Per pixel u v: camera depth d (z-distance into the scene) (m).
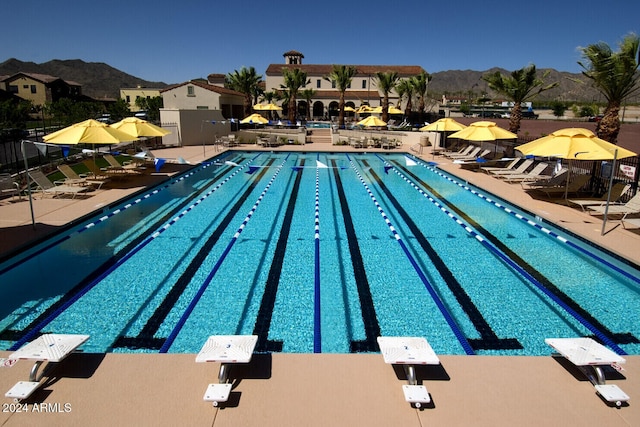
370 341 4.82
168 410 3.05
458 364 3.66
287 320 5.27
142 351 4.56
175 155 18.86
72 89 57.62
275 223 9.41
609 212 8.30
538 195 11.15
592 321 5.29
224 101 33.84
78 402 3.12
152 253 7.46
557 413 3.07
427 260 7.29
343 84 33.22
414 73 54.56
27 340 4.73
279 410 3.07
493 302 5.78
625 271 6.57
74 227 8.43
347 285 6.29
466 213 10.34
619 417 3.03
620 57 10.48
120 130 12.69
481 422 2.98
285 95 41.75
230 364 3.57
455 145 20.98
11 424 2.89
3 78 50.69
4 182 9.74
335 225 9.30
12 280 6.32
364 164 18.31
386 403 3.16
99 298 5.77
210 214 10.07
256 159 19.59
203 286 6.19
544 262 7.21
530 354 4.58
